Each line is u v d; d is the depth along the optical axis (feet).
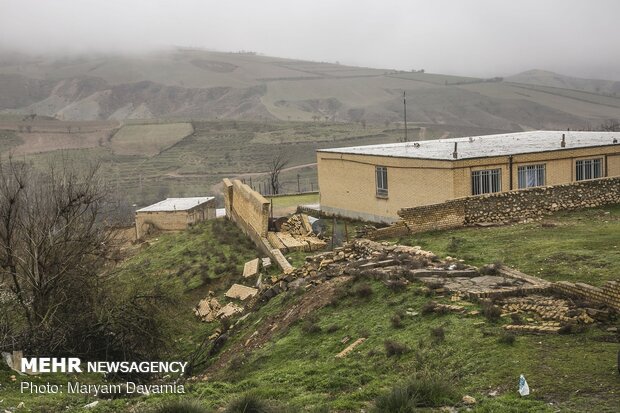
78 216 75.87
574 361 39.96
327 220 128.36
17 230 70.95
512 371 39.86
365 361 47.57
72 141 625.82
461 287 56.95
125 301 71.97
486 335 45.98
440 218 95.86
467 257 73.10
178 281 103.65
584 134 144.87
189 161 533.55
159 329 73.20
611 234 80.33
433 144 135.95
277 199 165.99
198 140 615.57
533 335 45.27
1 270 70.33
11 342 62.75
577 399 35.19
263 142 590.14
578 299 52.01
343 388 43.19
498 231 90.53
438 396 37.47
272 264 95.55
